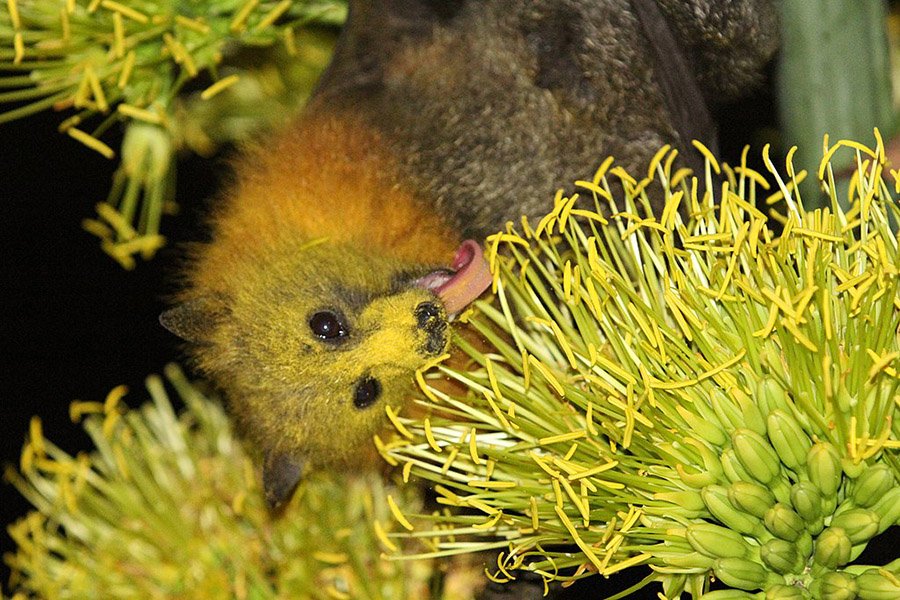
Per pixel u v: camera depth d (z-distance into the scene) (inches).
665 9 47.3
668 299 42.1
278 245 47.3
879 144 41.9
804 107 45.5
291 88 50.5
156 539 47.8
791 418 41.5
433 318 46.0
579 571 42.9
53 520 48.6
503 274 44.4
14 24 46.6
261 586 46.9
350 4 48.4
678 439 42.1
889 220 43.9
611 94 46.8
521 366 43.6
